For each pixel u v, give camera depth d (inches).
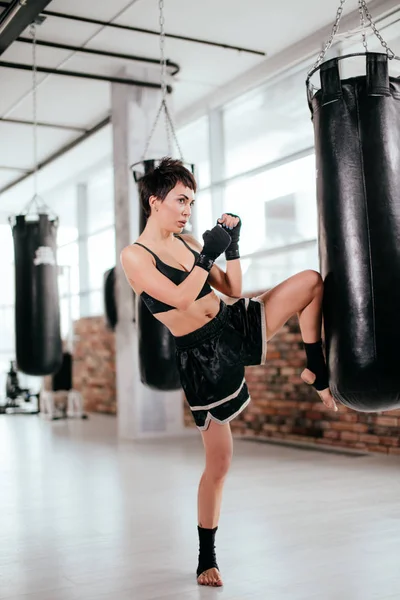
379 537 144.8
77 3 241.0
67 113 356.2
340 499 180.9
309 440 283.9
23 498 194.1
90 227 498.6
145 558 135.0
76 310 505.7
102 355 447.2
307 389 284.8
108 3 241.4
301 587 115.8
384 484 198.7
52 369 261.3
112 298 317.7
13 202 542.9
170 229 114.7
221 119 352.8
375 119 106.1
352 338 104.5
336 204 107.3
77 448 289.3
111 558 135.6
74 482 215.8
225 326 115.0
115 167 317.1
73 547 144.0
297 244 298.7
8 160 439.5
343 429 268.5
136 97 308.8
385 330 103.1
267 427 305.6
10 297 608.1
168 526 159.2
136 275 112.0
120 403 319.0
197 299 112.9
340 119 107.5
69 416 427.8
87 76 296.0
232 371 114.9
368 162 105.4
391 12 238.5
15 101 335.6
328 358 109.3
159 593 115.1
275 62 293.3
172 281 114.0
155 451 273.7
